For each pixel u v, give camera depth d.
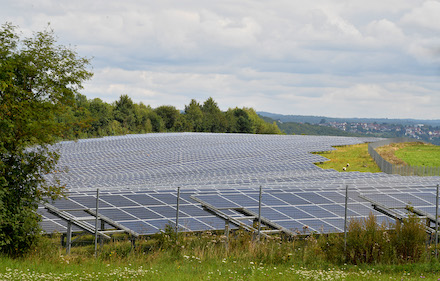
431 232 25.81
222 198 31.53
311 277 18.03
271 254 22.56
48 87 22.61
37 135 22.11
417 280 18.36
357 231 23.56
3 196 21.62
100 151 79.06
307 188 35.12
